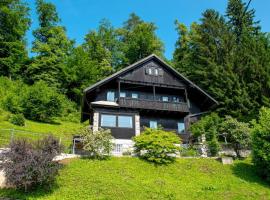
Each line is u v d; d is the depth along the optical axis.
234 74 38.91
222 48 43.25
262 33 44.59
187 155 25.42
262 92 36.38
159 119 31.94
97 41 64.31
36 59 53.62
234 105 36.84
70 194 16.42
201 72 41.47
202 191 18.50
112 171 20.12
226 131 26.25
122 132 29.05
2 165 15.86
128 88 32.66
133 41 56.50
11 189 16.75
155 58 33.44
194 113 34.16
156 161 22.45
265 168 20.78
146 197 16.91
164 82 32.84
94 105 29.19
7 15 54.12
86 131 23.19
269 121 21.95
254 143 21.95
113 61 62.81
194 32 52.34
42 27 58.25
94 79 56.91
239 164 23.41
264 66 38.16
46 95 42.31
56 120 43.84
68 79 54.94
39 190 16.58
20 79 51.62
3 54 51.84
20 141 16.84
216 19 45.47
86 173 19.12
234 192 18.56
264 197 18.11
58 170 17.28
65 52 58.91
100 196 16.45
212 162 23.48
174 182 19.62
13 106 39.59
